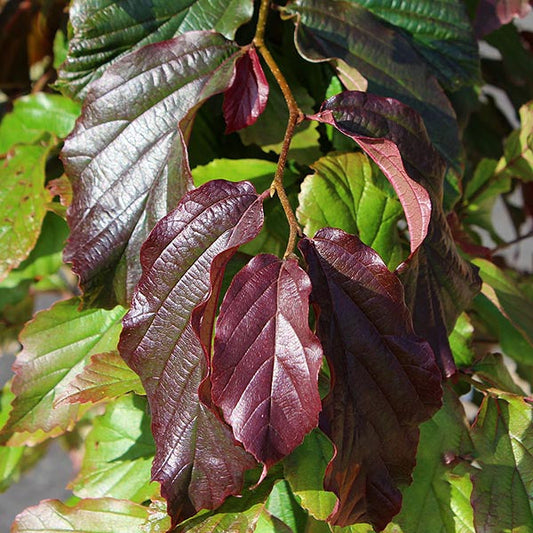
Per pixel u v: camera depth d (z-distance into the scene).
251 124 0.44
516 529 0.43
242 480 0.39
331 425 0.37
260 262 0.37
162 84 0.42
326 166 0.45
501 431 0.45
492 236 0.63
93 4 0.44
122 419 0.50
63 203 0.48
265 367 0.36
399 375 0.38
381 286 0.38
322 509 0.42
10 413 0.47
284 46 0.49
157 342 0.38
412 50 0.47
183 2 0.45
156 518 0.43
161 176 0.42
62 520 0.45
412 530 0.44
